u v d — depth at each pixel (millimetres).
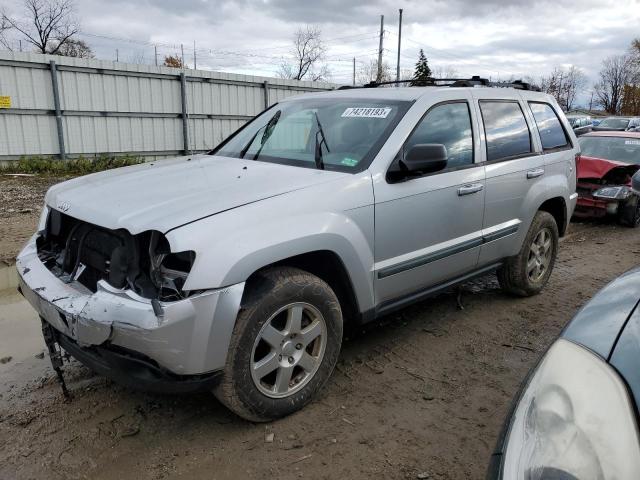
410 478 2709
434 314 4844
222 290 2660
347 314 3559
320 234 3062
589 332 1738
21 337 4309
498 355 4074
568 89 76562
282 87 21375
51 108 15820
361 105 4055
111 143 17297
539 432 1514
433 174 3834
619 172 9258
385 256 3535
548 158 5031
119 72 17000
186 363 2635
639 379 1465
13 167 14867
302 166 3648
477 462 2840
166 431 3053
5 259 6141
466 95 4316
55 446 2900
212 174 3488
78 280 3012
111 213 2852
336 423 3148
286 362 3082
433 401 3414
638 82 75062
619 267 6676
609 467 1307
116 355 2660
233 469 2750
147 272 2748
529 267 5094
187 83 18672
